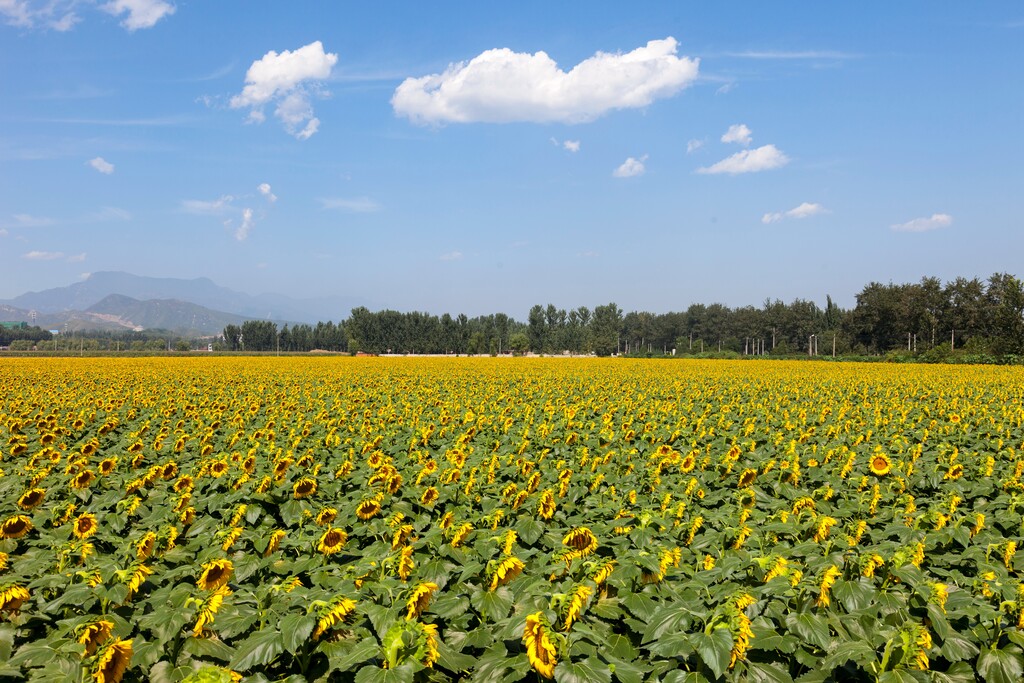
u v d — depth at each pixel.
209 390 29.62
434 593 6.20
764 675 5.15
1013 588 5.94
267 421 17.38
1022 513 9.07
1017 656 5.32
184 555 7.33
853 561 6.48
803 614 5.66
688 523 7.96
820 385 35.56
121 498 9.71
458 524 7.45
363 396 26.58
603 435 15.67
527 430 15.92
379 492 9.22
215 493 10.03
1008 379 42.19
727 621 5.09
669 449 12.92
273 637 5.13
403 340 152.75
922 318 111.25
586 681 4.80
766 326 155.75
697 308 182.12
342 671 5.24
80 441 15.16
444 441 15.23
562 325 177.62
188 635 5.77
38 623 6.01
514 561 6.00
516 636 5.27
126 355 108.69
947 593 5.94
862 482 10.74
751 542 7.56
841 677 5.47
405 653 4.94
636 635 5.99
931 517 8.23
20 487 10.11
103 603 5.92
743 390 32.62
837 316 154.62
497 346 156.88
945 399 27.52
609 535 7.91
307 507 9.12
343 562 7.67
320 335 199.88
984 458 12.87
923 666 4.95
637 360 85.38
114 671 4.97
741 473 11.20
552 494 8.88
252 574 7.06
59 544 7.32
